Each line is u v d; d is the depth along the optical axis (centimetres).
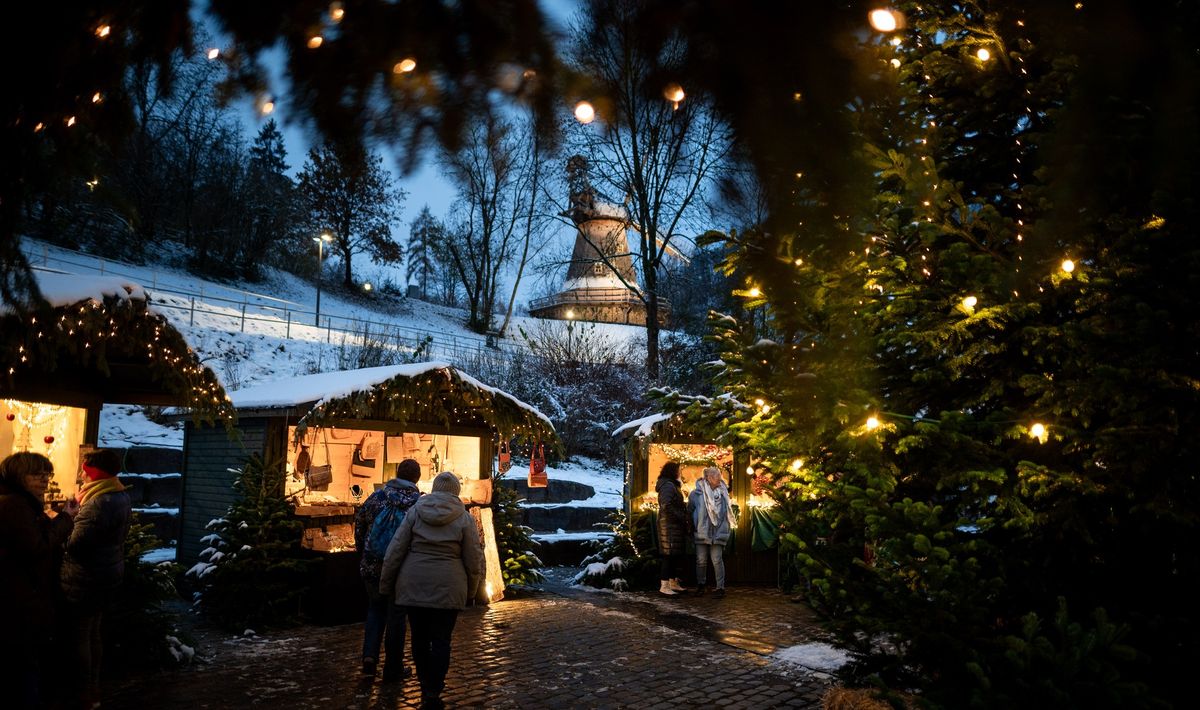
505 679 619
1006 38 327
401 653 606
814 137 110
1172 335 294
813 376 293
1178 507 300
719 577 1042
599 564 1126
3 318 422
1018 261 310
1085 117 156
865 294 342
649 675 635
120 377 685
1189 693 293
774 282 136
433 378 933
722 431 451
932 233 322
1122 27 123
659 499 1063
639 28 104
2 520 406
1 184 179
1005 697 249
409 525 524
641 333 2986
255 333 2409
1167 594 327
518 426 1016
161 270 3203
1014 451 358
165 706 536
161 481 1292
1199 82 129
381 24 117
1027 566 338
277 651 699
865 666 358
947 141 385
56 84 150
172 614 645
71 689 505
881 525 307
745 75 105
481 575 537
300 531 845
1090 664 245
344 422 899
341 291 4572
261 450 892
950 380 371
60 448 658
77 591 483
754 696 581
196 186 2969
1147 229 280
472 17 112
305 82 126
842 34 104
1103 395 299
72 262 2705
